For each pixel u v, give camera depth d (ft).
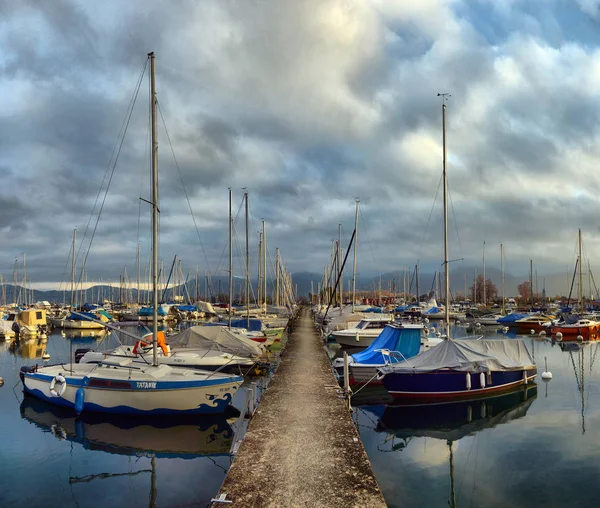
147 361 50.65
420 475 33.81
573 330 132.16
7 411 49.70
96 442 40.45
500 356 58.08
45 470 34.30
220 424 45.03
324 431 33.45
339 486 24.08
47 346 112.27
